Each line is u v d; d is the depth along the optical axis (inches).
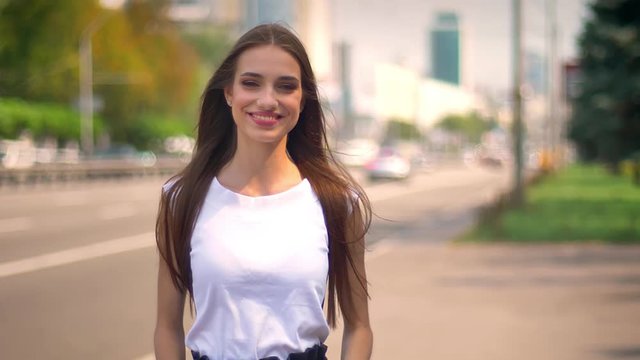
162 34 3090.6
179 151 3043.8
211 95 128.0
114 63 2738.7
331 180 125.6
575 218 1049.5
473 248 778.2
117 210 1146.0
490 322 439.8
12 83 2664.9
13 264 629.6
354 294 126.0
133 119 3083.2
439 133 6501.0
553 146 2792.8
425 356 361.1
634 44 1395.2
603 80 1450.5
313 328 119.6
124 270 603.5
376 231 924.6
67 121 2583.7
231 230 119.3
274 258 118.1
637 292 538.0
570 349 378.6
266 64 122.4
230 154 127.2
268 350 117.6
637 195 1567.4
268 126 121.3
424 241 834.2
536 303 497.0
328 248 123.4
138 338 387.2
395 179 2202.3
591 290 545.6
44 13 2623.0
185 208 121.3
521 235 854.5
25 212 1100.5
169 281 124.6
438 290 542.3
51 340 381.7
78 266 622.5
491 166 3959.2
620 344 389.4
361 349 127.0
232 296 118.1
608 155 2239.2
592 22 1669.5
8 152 2065.7
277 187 122.7
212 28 3976.4
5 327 409.4
